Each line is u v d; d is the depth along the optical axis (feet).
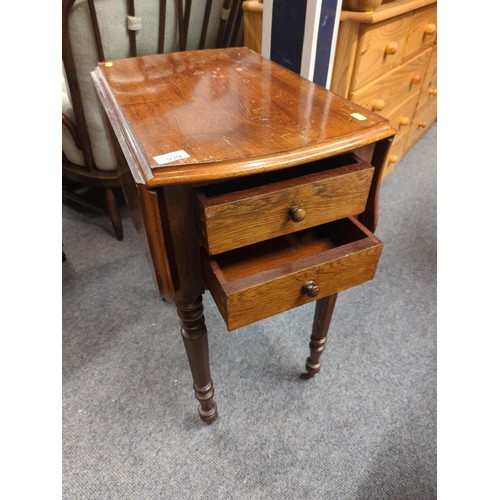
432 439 2.71
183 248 1.77
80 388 2.97
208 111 1.92
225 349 3.26
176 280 1.86
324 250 2.08
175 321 3.50
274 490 2.45
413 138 5.90
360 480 2.50
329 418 2.81
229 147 1.63
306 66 3.08
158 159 1.54
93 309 3.59
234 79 2.31
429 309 3.69
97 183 3.88
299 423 2.78
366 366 3.17
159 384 3.01
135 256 4.16
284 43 3.18
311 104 2.02
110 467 2.54
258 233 1.72
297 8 2.93
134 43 3.19
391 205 5.10
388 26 3.30
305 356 3.22
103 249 4.24
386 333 3.44
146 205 1.56
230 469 2.54
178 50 3.63
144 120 1.83
